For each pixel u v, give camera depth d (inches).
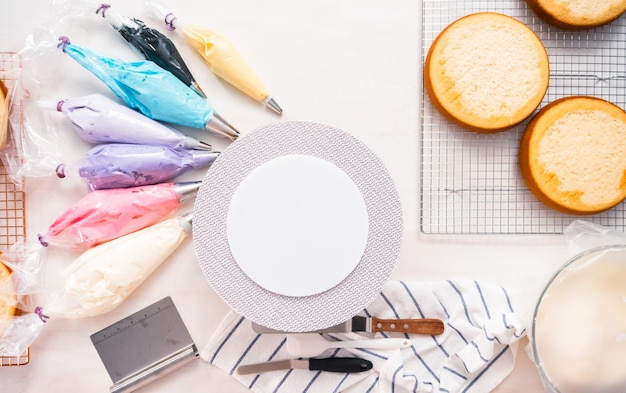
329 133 27.5
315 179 27.5
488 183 35.5
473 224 35.6
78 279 32.3
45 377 35.2
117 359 35.2
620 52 35.5
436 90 33.2
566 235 34.7
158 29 34.9
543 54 33.1
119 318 35.1
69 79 34.6
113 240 33.1
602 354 32.1
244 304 27.5
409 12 35.3
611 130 33.3
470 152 35.5
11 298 33.6
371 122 35.6
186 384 35.6
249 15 35.0
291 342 33.7
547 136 33.2
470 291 34.9
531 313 32.1
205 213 27.4
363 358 34.7
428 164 35.6
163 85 32.4
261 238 27.5
